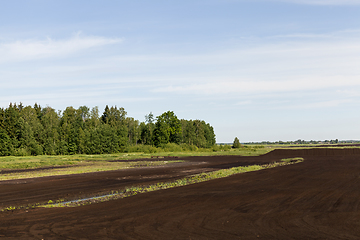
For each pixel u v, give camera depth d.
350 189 14.17
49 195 15.25
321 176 20.17
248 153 73.19
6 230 8.42
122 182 20.31
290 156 57.75
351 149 70.50
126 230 8.02
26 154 81.06
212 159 51.84
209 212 10.02
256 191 14.34
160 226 8.35
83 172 29.17
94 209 11.10
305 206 10.62
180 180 20.80
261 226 8.13
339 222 8.38
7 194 15.80
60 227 8.55
